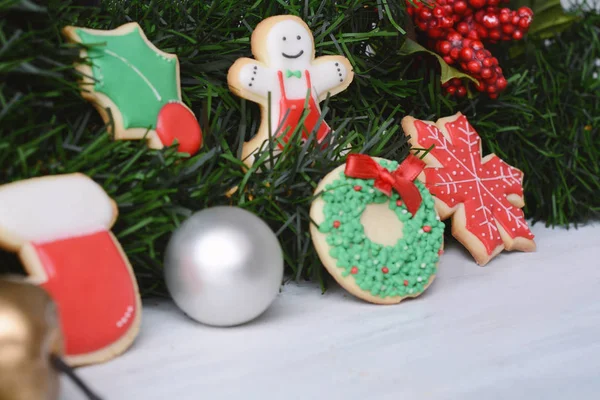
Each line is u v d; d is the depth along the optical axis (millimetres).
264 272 592
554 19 790
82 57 615
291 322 610
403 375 554
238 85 663
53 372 503
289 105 669
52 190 569
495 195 719
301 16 716
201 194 636
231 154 663
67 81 608
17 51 591
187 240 590
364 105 723
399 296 637
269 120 667
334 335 594
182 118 642
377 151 687
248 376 552
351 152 675
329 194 640
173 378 550
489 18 721
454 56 719
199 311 592
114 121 623
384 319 615
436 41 732
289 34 675
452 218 707
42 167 593
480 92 747
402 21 725
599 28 846
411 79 746
